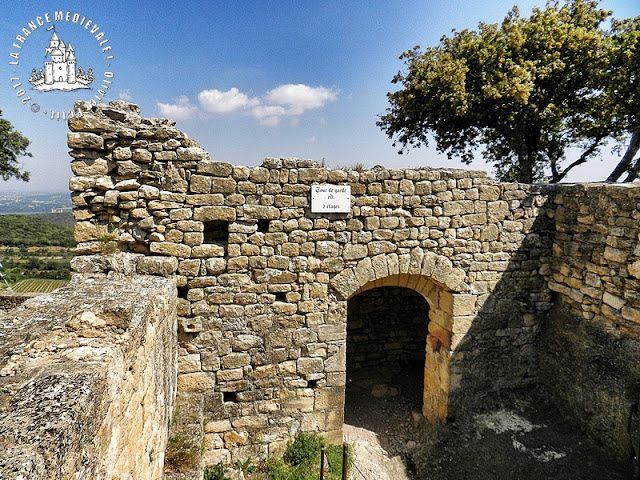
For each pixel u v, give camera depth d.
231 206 5.81
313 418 6.52
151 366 3.36
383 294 10.48
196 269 5.79
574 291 6.73
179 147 5.57
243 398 6.22
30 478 1.28
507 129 13.07
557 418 6.78
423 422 7.75
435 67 11.67
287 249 6.09
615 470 5.61
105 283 4.03
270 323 6.18
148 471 3.19
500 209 6.93
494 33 11.58
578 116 12.67
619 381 5.86
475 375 7.14
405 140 15.00
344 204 6.18
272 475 6.02
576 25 11.48
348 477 6.02
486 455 6.30
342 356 6.50
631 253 5.73
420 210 6.54
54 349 2.27
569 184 6.97
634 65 10.66
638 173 12.49
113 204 5.46
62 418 1.58
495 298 7.08
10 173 20.36
